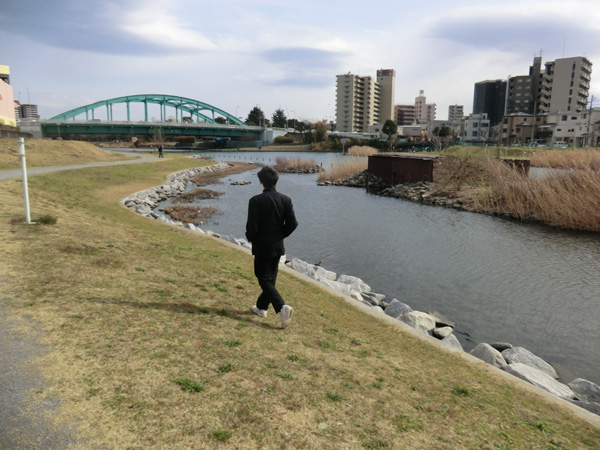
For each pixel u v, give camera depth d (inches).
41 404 119.1
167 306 206.7
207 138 5920.3
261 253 196.2
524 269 474.3
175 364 148.5
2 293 195.6
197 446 108.6
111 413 117.6
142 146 4670.3
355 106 6412.4
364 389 159.2
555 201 724.7
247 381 145.4
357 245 576.7
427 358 213.8
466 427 145.7
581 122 3393.2
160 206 873.5
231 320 203.9
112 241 336.8
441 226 716.7
